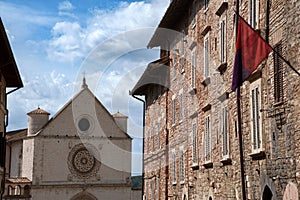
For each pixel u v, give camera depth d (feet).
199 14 80.69
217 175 68.49
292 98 44.80
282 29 47.11
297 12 43.78
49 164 186.09
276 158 48.14
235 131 60.59
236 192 59.62
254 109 54.29
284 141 46.44
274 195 48.26
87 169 190.19
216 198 68.49
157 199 108.17
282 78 47.11
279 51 47.93
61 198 185.47
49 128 188.14
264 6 51.85
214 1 71.97
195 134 81.87
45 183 184.44
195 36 82.99
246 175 56.39
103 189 191.01
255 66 44.88
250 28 45.55
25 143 195.31
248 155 55.77
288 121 45.65
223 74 66.33
